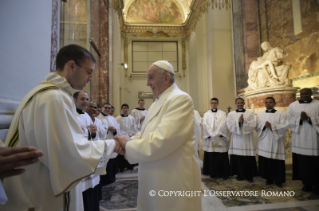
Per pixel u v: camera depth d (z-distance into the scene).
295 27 6.36
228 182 4.07
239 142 4.15
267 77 5.80
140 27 13.41
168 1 13.67
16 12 1.21
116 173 4.63
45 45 1.59
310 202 3.02
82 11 4.05
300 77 6.12
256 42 7.66
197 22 10.42
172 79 1.63
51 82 1.09
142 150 1.30
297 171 3.68
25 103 0.99
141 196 1.43
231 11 8.27
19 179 0.94
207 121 4.57
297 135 3.57
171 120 1.32
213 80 8.03
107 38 6.41
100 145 1.18
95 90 5.50
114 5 7.44
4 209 0.91
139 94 13.05
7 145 0.95
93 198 2.41
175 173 1.37
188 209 1.34
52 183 0.92
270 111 4.01
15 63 1.21
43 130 0.94
